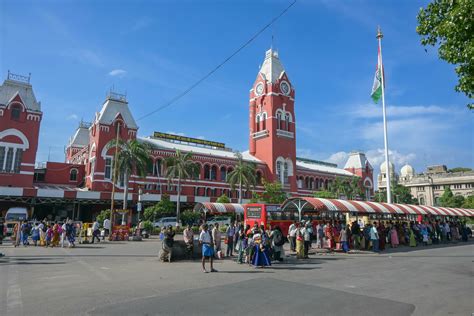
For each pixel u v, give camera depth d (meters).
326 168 93.88
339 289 12.63
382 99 39.22
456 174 132.62
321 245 28.91
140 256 22.70
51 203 53.41
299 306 10.14
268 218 35.72
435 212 43.53
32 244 31.41
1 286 12.56
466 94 12.99
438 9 12.96
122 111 58.47
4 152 48.28
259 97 78.25
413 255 25.08
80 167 61.12
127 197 50.06
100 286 12.66
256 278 14.77
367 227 29.09
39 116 51.50
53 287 12.42
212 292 11.82
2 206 48.81
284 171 75.44
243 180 59.25
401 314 9.53
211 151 70.19
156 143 62.56
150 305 10.01
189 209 62.22
